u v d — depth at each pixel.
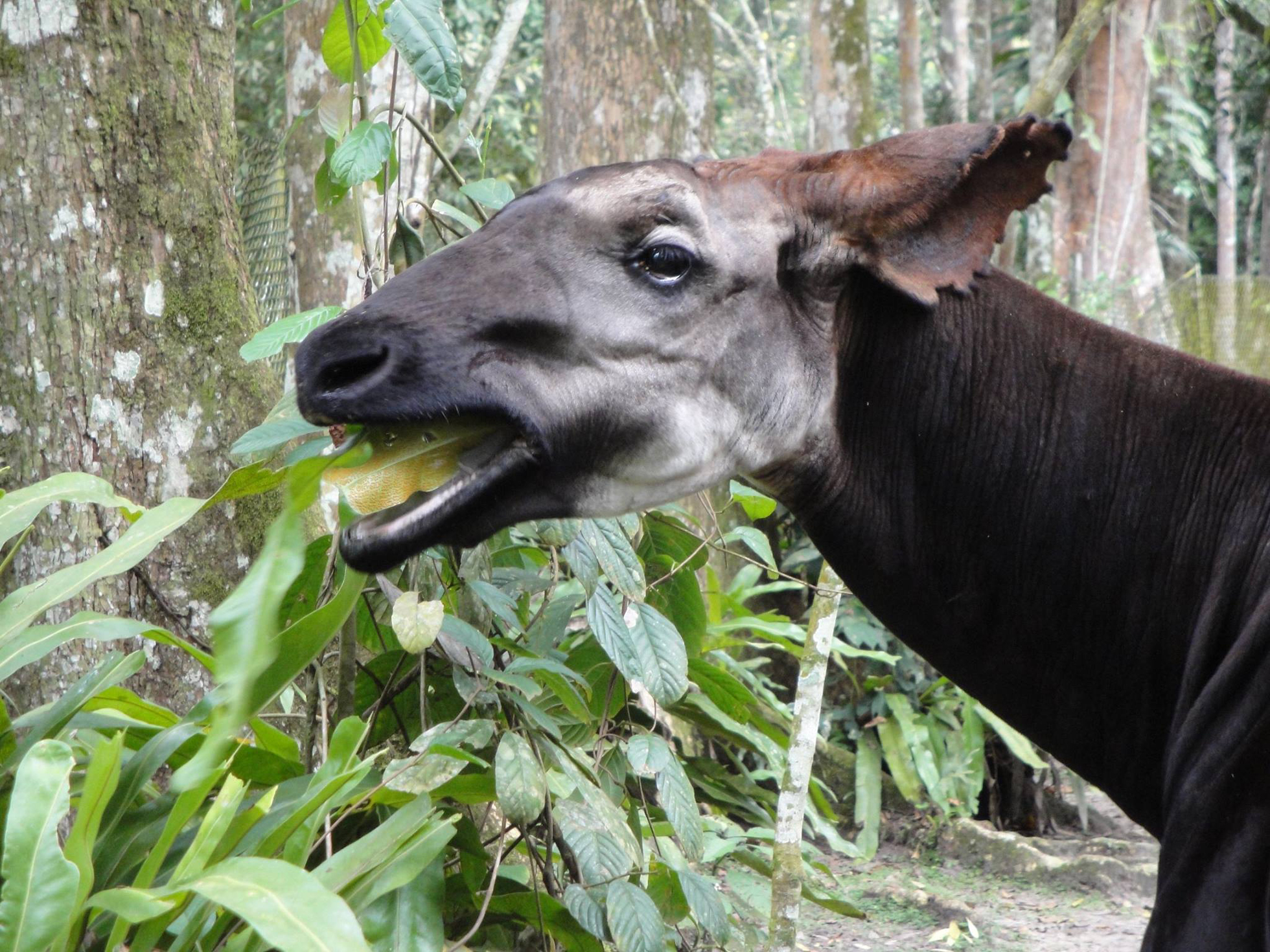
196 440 3.11
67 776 1.88
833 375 2.39
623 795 2.89
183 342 3.11
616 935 2.36
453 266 2.18
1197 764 2.09
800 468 2.42
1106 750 2.41
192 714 2.31
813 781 3.61
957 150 2.32
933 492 2.43
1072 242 10.65
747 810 3.42
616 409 2.22
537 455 2.17
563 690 2.68
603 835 2.49
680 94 7.03
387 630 2.99
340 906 1.76
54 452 2.99
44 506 2.44
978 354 2.40
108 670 2.39
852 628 6.25
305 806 2.09
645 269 2.23
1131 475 2.33
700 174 2.36
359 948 1.72
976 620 2.45
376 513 2.12
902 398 2.41
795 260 2.34
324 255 5.26
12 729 2.39
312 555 2.67
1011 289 2.43
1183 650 2.31
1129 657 2.35
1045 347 2.40
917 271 2.35
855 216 2.33
